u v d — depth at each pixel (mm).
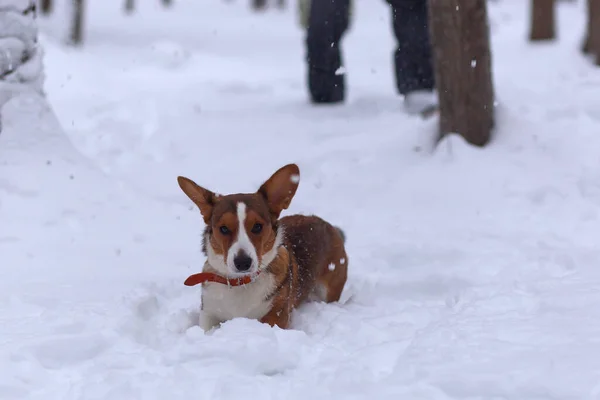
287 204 6258
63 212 8562
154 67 21297
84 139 13281
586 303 6078
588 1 18812
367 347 5406
